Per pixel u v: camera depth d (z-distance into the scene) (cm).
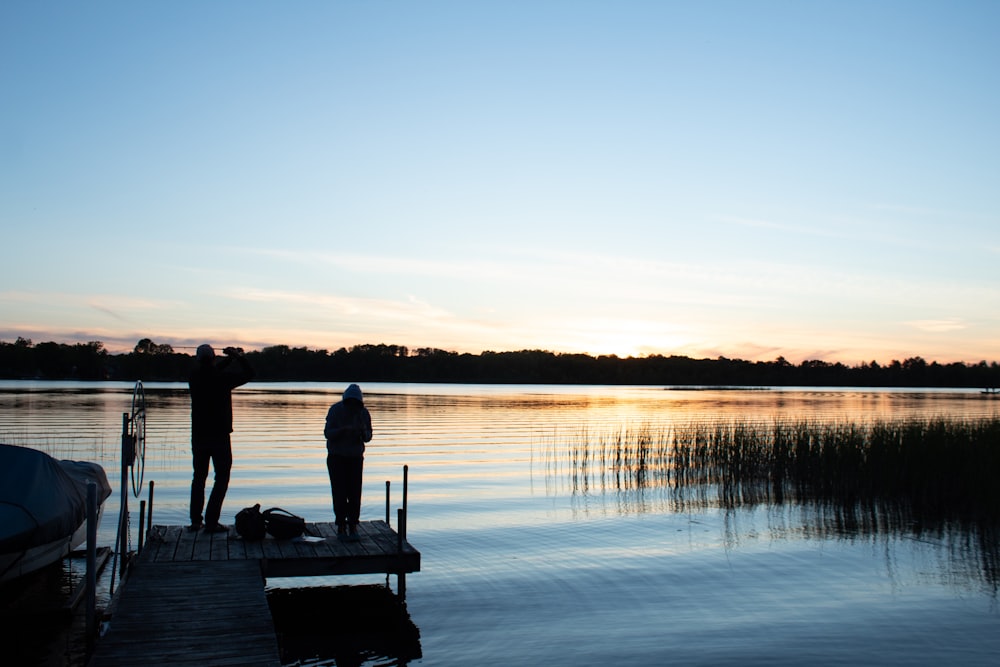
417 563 1125
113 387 11125
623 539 1703
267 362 16138
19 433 3772
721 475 2675
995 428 2502
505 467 3011
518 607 1193
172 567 1027
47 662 930
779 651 1013
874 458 2289
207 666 762
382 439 4162
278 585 1309
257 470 2780
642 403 8900
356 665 953
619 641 1045
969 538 1734
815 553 1575
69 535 1248
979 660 988
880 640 1056
